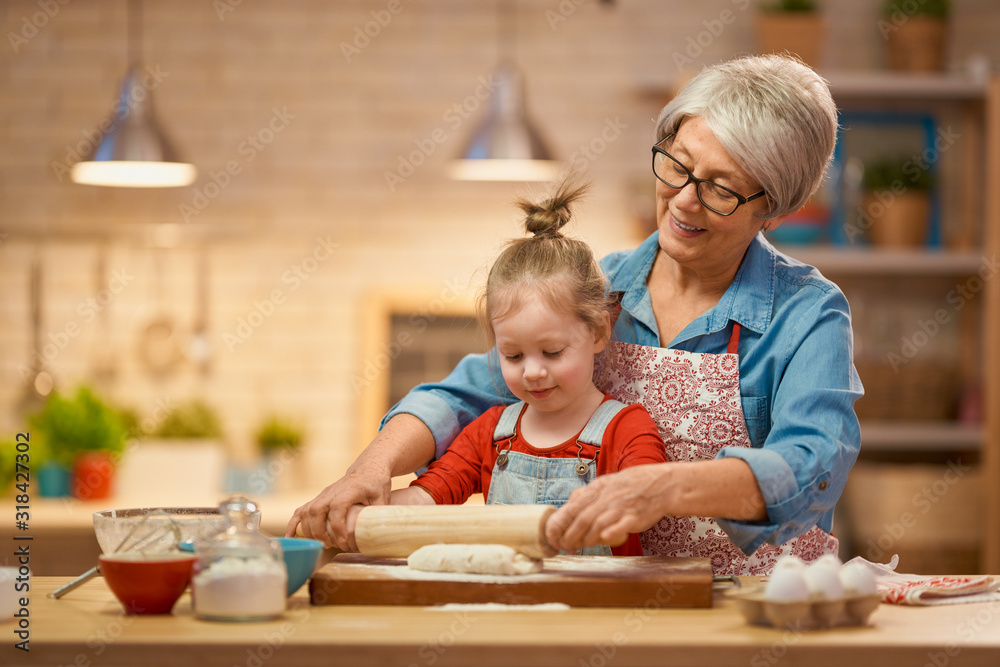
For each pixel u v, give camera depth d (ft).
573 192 5.04
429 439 4.96
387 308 13.04
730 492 3.89
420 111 13.20
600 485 3.81
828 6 12.94
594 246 5.25
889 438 11.73
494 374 5.11
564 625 3.41
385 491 4.49
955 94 12.13
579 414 4.73
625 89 13.10
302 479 12.86
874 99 12.66
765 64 4.65
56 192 13.08
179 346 13.04
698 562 4.08
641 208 12.57
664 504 3.78
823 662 3.18
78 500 11.38
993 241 11.85
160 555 3.71
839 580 3.40
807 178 4.55
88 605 3.85
